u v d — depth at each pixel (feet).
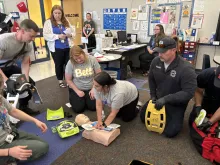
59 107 8.43
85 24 16.92
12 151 3.66
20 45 6.79
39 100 7.09
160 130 6.12
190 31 13.43
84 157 5.26
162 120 5.96
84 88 7.80
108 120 6.06
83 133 6.09
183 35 13.69
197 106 6.06
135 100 6.92
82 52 7.17
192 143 5.87
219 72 5.17
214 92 5.91
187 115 7.61
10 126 4.61
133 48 13.12
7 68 7.11
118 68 11.97
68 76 7.66
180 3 13.71
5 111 4.21
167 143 5.87
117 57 10.70
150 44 13.62
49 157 5.24
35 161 5.08
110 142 5.81
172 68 5.77
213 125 5.30
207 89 6.04
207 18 13.20
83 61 7.27
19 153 3.65
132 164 4.50
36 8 17.20
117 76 11.91
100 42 12.87
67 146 5.72
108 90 5.65
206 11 13.10
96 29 17.80
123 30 16.43
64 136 6.06
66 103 8.83
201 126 5.33
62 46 10.39
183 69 5.59
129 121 7.19
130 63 15.97
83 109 7.88
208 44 13.47
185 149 5.59
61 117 7.34
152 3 14.64
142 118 6.96
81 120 6.59
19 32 6.41
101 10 16.98
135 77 13.42
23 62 7.45
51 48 10.46
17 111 4.69
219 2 12.57
